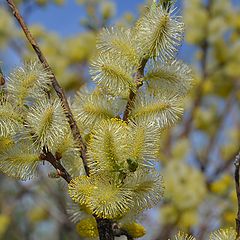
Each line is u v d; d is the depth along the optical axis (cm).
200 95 108
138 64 43
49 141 42
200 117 107
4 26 87
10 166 42
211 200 86
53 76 42
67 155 43
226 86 113
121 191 40
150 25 42
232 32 115
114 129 40
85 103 43
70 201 46
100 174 41
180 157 93
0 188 135
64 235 112
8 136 42
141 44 42
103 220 42
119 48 43
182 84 43
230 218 77
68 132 42
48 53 113
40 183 111
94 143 41
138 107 42
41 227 141
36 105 41
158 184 41
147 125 41
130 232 43
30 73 42
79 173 44
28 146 42
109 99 43
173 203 80
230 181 92
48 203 125
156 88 43
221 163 99
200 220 77
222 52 114
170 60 43
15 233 139
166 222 78
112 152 40
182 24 42
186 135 101
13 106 42
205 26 110
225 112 110
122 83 42
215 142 103
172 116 42
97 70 42
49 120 41
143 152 41
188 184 82
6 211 135
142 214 44
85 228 45
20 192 126
